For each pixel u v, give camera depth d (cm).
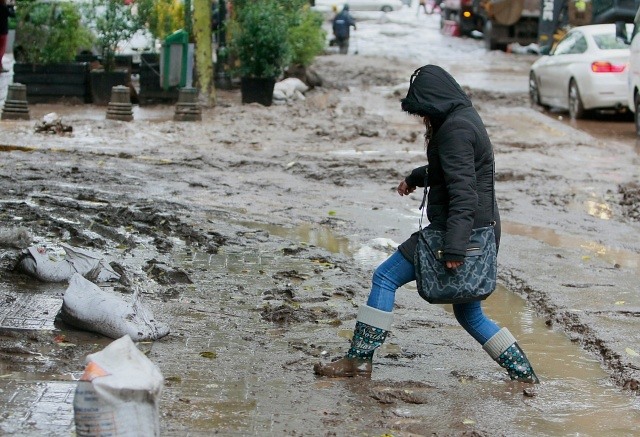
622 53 3309
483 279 912
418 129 2972
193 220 1650
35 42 3397
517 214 1861
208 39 3391
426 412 881
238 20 3588
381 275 960
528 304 1275
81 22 3553
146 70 3434
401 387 943
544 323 1192
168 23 3616
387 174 2214
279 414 855
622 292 1299
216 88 4047
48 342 1005
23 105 2842
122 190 1903
